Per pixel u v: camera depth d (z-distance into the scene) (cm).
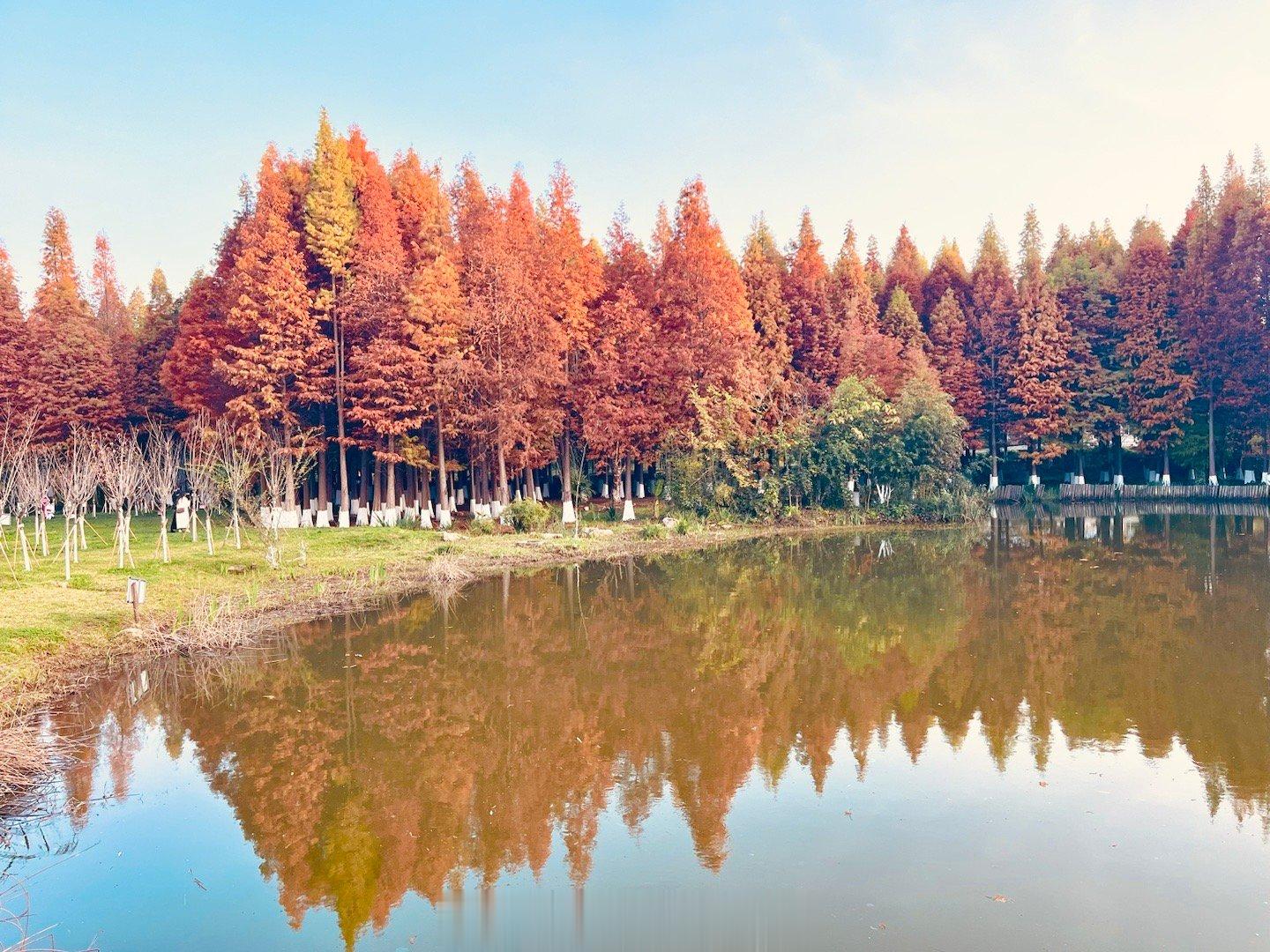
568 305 3859
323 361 3516
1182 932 685
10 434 3888
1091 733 1151
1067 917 709
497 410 3494
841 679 1452
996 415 5666
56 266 5203
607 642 1752
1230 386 4966
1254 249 4903
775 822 909
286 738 1201
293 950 700
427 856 861
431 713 1302
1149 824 877
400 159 4150
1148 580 2322
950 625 1839
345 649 1695
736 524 4138
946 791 977
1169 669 1440
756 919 719
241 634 1723
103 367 4525
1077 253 6456
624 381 3975
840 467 4481
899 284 6328
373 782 1046
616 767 1083
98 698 1382
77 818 962
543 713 1296
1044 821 891
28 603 1817
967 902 738
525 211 3981
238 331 3541
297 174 3772
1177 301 5303
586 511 4284
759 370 4547
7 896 803
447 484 4191
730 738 1177
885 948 670
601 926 719
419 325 3416
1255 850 820
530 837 897
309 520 3556
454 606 2134
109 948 710
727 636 1789
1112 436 5503
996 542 3422
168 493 2694
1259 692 1305
